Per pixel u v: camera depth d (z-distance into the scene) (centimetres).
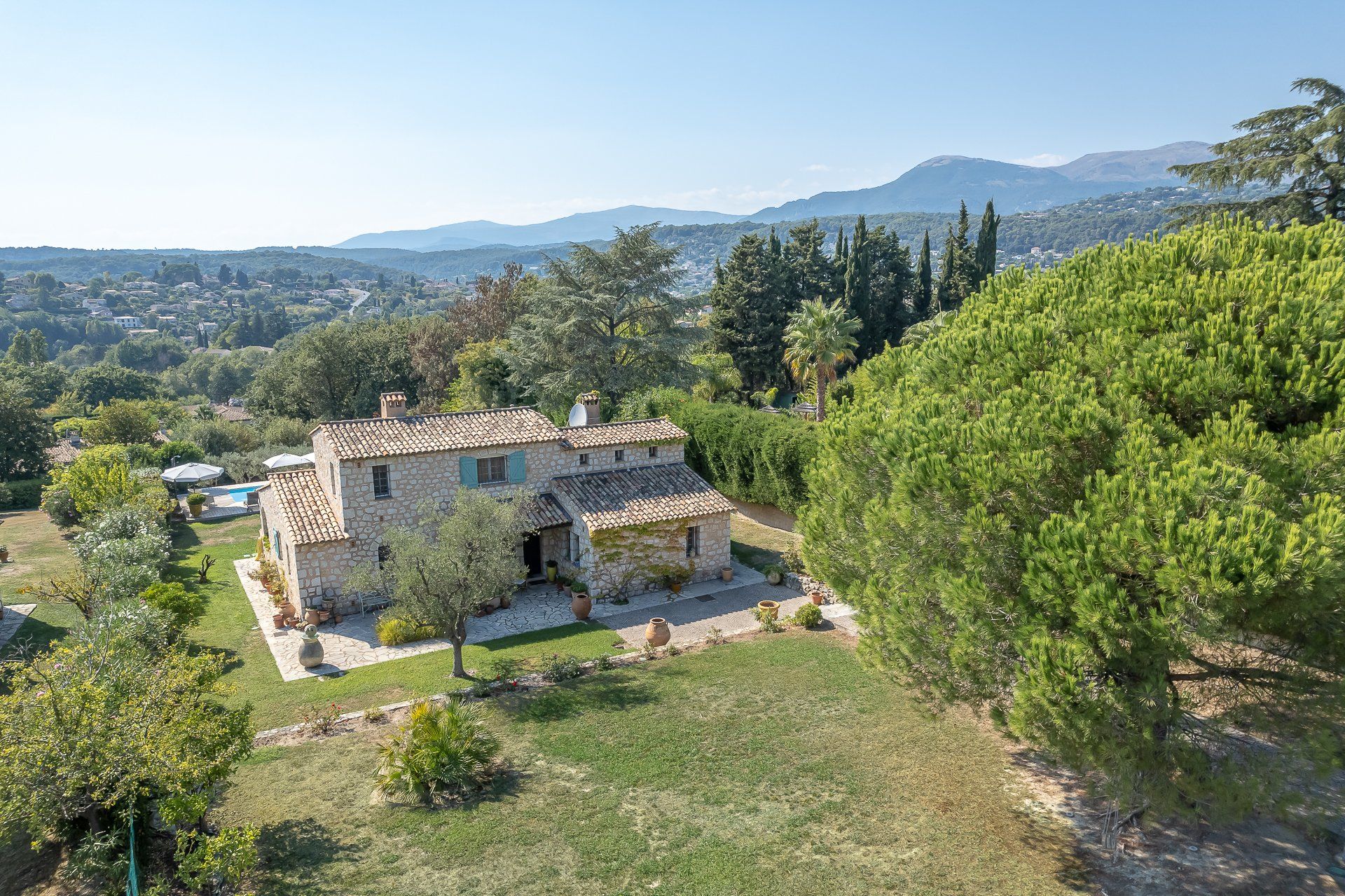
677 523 3069
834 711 1986
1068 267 1641
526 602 2945
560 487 3089
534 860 1416
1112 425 1166
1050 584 1076
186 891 1309
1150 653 1024
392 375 8100
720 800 1602
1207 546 935
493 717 1997
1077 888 1320
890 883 1341
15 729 1280
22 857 1435
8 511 5072
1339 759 1026
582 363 5138
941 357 1634
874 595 1434
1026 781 1653
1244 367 1152
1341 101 3105
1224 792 1078
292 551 2698
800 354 5000
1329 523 921
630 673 2273
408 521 2836
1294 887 1302
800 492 3603
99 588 2406
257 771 1741
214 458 6222
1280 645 1085
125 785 1305
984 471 1177
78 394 11025
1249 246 1387
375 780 1684
